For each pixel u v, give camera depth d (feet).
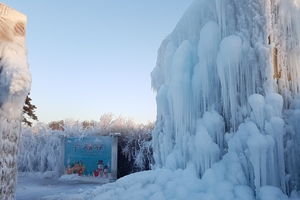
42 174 61.31
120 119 59.57
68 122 69.15
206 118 20.75
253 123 18.22
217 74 21.63
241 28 20.81
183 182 19.56
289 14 19.66
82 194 27.09
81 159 52.80
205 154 19.92
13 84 12.27
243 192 16.42
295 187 17.65
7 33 13.14
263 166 16.83
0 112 12.14
